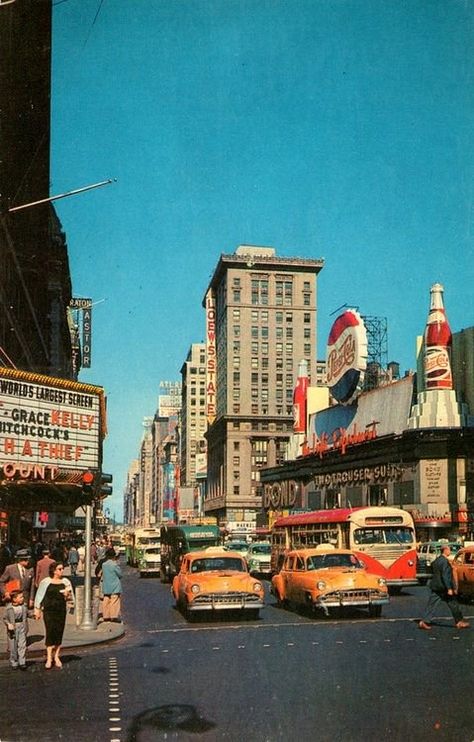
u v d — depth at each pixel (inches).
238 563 901.2
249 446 6107.3
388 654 550.3
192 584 827.4
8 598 535.2
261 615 885.8
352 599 800.3
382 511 1123.3
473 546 989.2
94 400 979.9
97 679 480.7
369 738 320.2
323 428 3508.9
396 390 2805.1
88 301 4763.8
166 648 625.0
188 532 1473.9
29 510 1227.9
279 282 6323.8
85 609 746.8
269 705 386.9
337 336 3216.0
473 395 2476.6
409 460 2544.3
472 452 2406.5
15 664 528.4
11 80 1478.8
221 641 657.6
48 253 2140.7
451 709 371.2
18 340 1905.8
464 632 674.2
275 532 1403.8
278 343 6259.8
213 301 6850.4
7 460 877.2
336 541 1138.0
